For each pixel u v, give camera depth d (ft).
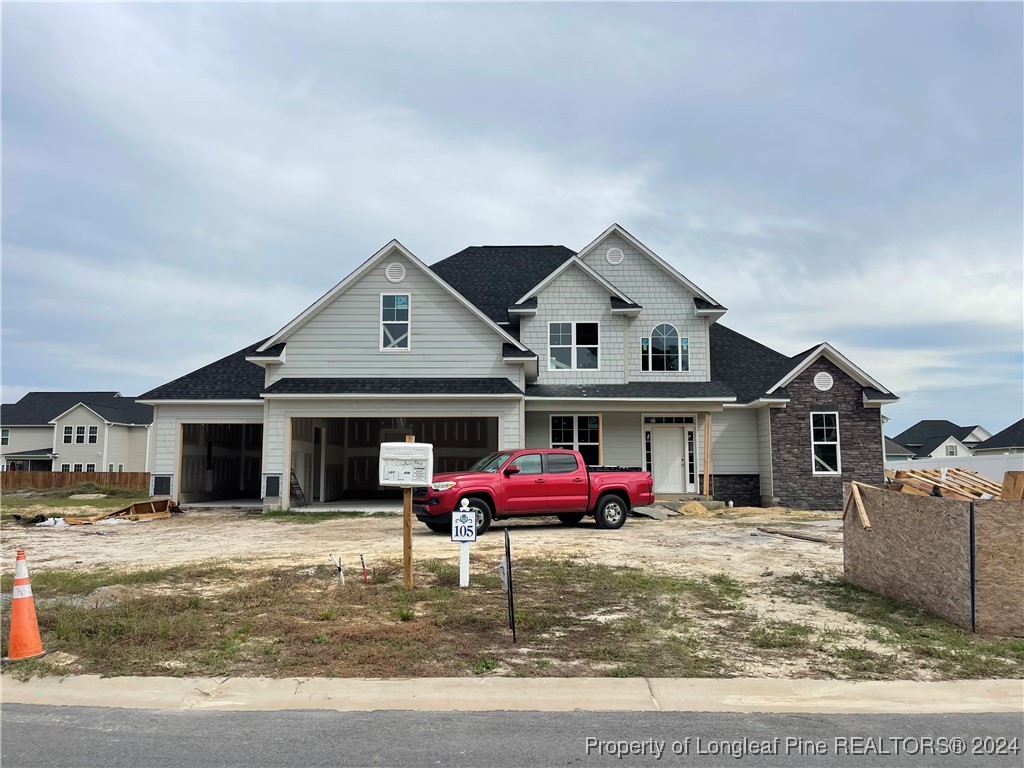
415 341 72.59
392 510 70.90
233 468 94.27
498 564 38.40
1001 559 26.21
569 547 44.80
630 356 81.76
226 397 74.84
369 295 73.10
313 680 21.22
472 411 69.97
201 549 46.34
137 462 192.95
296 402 70.18
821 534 51.16
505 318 83.87
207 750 16.70
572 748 16.79
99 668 22.31
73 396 203.62
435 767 15.70
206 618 27.43
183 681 21.27
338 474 92.94
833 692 20.61
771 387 78.07
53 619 26.91
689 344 82.07
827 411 78.13
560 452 54.29
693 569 37.42
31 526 62.54
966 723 18.62
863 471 77.46
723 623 27.25
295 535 53.57
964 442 221.05
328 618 27.30
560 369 79.36
